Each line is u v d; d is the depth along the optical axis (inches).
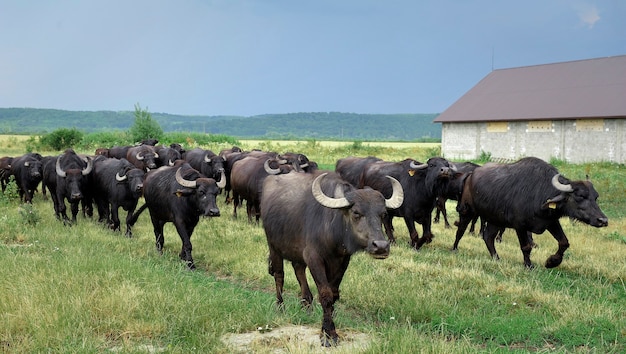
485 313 326.3
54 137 2217.0
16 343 249.0
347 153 2032.5
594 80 1684.3
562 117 1537.9
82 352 237.0
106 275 332.5
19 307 278.8
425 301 333.1
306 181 298.7
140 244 494.3
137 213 533.6
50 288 305.3
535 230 447.5
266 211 307.1
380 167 566.3
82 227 557.3
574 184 428.5
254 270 417.4
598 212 421.7
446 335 297.6
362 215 252.7
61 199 607.2
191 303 296.4
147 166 774.5
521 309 331.3
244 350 256.2
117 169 558.6
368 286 364.5
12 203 747.4
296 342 261.3
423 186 509.7
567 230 617.9
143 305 291.3
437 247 529.7
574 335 291.7
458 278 390.3
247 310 303.1
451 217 725.3
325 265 278.8
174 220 457.1
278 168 610.5
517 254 503.2
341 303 348.8
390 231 542.9
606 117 1459.2
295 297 357.4
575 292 375.6
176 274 376.5
